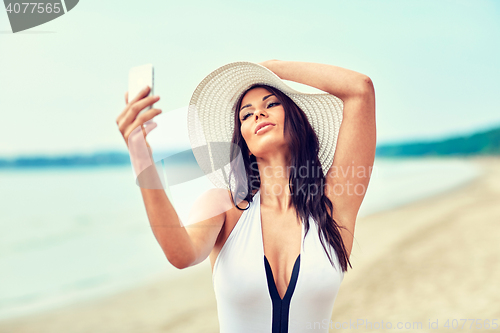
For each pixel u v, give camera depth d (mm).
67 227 15242
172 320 5266
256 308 1233
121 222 15891
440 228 9430
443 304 4559
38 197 21422
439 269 6020
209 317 5301
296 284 1233
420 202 15547
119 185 25266
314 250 1277
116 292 6938
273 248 1294
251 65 1348
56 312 6188
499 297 4617
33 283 8648
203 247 1159
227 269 1270
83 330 5316
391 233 9430
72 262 10609
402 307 4547
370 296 5023
